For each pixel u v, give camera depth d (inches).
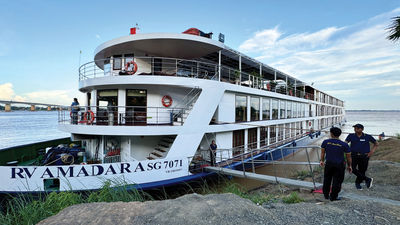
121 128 320.5
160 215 137.5
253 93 494.6
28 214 169.6
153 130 325.1
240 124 444.5
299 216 150.6
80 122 391.5
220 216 137.5
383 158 439.5
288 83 870.4
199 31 443.8
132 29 445.7
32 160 456.4
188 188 329.1
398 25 229.9
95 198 212.4
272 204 194.1
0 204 239.3
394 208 162.2
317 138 1024.2
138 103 395.5
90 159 419.5
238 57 513.3
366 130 1592.0
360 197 196.4
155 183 297.3
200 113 365.1
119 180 277.1
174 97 416.5
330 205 176.2
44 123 2888.8
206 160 402.6
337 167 185.3
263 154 519.5
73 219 133.9
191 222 129.6
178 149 337.7
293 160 631.8
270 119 609.6
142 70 438.3
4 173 242.1
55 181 267.7
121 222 129.8
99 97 414.6
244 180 424.2
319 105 1111.6
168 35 358.9
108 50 425.4
